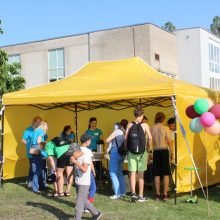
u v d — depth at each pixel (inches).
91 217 245.6
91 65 385.4
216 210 263.3
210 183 336.2
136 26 1129.4
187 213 254.1
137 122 284.5
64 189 335.3
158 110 458.6
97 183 359.9
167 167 287.6
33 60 1365.7
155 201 289.3
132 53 1133.7
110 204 280.2
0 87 582.2
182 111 290.7
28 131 344.8
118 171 301.9
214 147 345.4
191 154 278.8
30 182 348.5
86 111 470.6
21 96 331.3
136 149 279.1
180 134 287.1
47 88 335.0
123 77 338.3
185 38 1344.7
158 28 1149.7
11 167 376.2
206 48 1366.9
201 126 259.9
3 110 341.7
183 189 288.2
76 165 223.9
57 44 1309.1
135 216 247.4
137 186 345.1
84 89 313.7
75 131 460.8
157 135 288.2
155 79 320.5
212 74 1414.9
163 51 1170.0
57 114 441.1
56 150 306.2
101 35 1197.7
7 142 373.4
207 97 329.4
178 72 1354.6
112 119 469.1
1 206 278.8
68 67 1284.4
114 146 299.4
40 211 264.4
